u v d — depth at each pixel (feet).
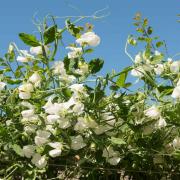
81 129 2.66
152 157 2.96
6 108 2.89
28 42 2.90
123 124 2.82
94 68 2.85
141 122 2.81
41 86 2.86
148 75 2.88
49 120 2.62
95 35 2.94
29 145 2.71
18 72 3.17
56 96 2.83
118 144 2.82
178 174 3.02
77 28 3.01
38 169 2.78
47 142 2.68
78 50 2.94
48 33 2.87
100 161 2.76
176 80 2.90
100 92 2.69
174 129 2.89
